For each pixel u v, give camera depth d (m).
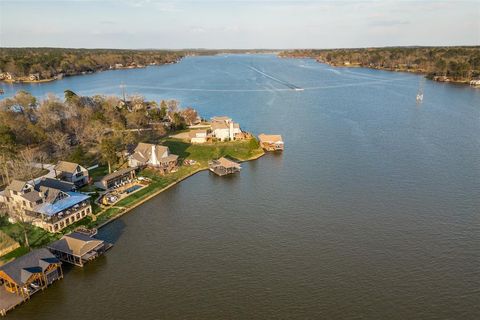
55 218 73.38
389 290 56.72
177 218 79.88
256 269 62.31
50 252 62.25
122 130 126.88
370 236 71.06
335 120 163.62
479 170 103.25
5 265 56.62
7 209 78.12
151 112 151.00
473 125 152.38
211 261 64.75
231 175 104.12
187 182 99.81
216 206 85.06
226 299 55.62
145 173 102.75
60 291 57.94
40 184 83.50
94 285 59.19
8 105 134.88
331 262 63.62
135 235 73.38
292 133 143.50
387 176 99.44
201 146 125.75
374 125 153.62
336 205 83.62
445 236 70.75
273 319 51.72
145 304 55.00
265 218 78.94
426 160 111.31
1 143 100.81
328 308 53.44
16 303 54.53
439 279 58.97
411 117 167.25
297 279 59.59
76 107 140.75
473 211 80.00
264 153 121.50
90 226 75.75
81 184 93.19
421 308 53.16
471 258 64.19
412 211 80.25
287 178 100.12
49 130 122.69
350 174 101.50
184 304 54.81
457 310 52.72
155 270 62.66
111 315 53.00
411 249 66.81
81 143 121.19
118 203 85.25
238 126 138.88
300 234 72.31
